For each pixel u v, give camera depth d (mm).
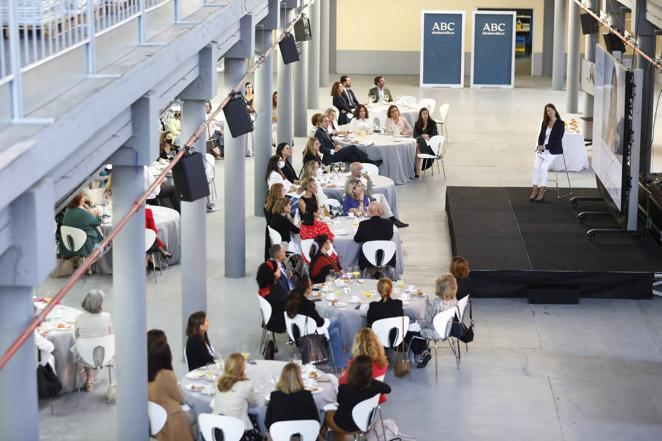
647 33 16656
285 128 19438
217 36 11078
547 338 12500
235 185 14422
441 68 30844
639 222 16344
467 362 11781
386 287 10945
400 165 19516
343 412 9188
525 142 23234
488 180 19859
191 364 9992
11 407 6164
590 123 25375
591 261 14133
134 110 8047
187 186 9484
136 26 8914
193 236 11547
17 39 5805
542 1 32938
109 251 14391
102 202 15734
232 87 13305
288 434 8695
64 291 6203
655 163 20031
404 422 10289
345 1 33031
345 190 15211
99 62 7727
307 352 10812
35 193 5625
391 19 33062
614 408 10672
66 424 10164
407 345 11523
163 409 8867
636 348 12234
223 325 12773
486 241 15055
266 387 9422
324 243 12836
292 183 16703
